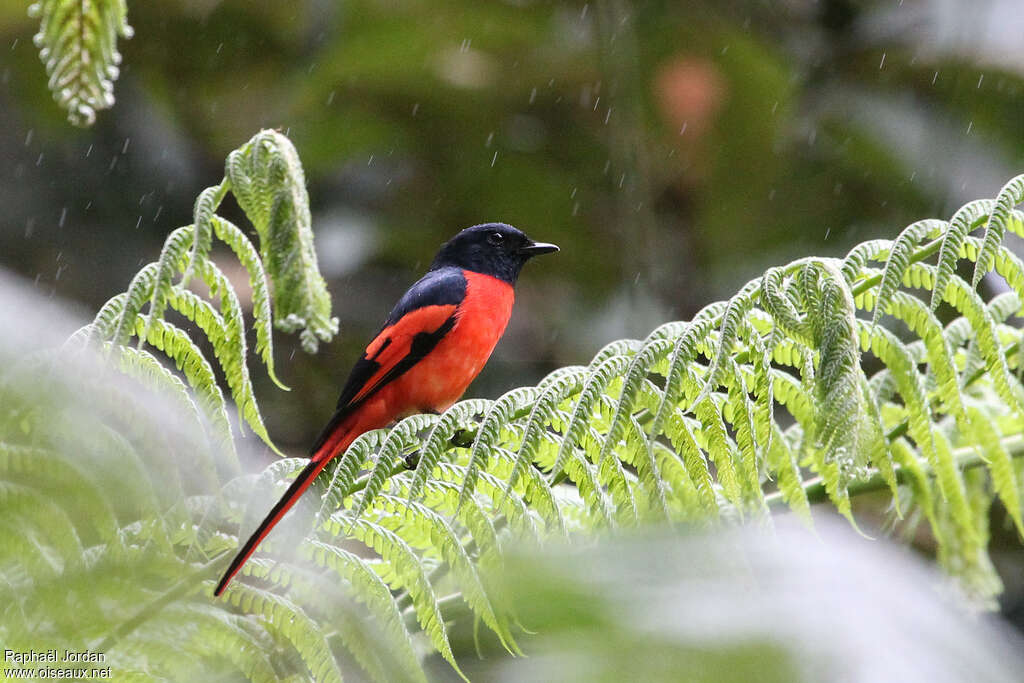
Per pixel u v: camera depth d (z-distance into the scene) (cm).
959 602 703
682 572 201
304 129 1747
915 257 546
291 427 1491
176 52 1767
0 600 339
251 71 1789
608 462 531
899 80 1731
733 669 185
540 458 586
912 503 767
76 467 333
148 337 552
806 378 546
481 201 1750
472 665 506
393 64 1672
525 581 194
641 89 1678
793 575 226
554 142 1736
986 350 565
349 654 542
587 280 1698
